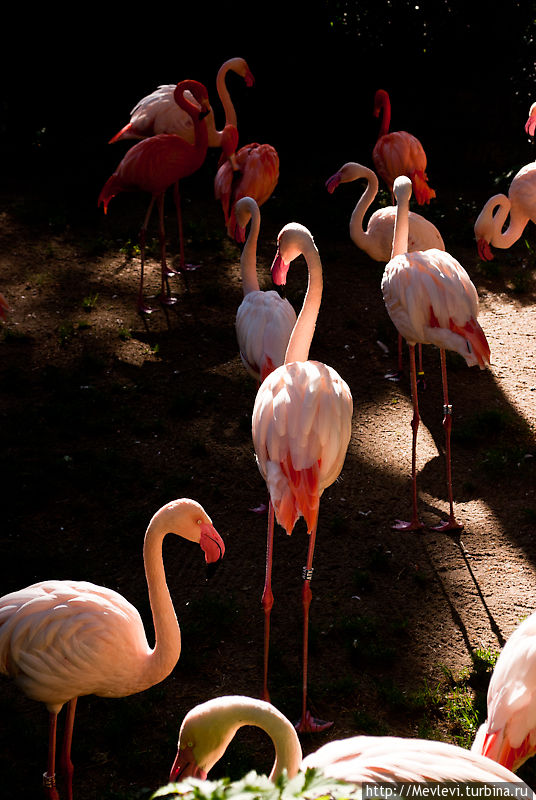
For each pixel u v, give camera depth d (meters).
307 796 1.64
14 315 7.36
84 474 5.53
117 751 3.76
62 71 11.71
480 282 8.24
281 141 11.58
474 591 4.68
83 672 3.22
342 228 9.25
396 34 11.64
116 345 7.02
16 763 3.69
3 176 10.24
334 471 3.92
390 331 7.39
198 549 5.04
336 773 2.33
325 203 9.74
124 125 11.70
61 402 6.27
